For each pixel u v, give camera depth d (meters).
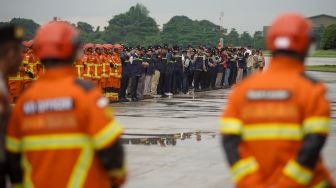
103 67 51.34
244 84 9.41
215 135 31.20
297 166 8.67
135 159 23.89
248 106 9.21
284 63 9.23
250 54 85.00
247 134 9.21
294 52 9.23
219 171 21.69
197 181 20.05
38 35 9.23
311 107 8.88
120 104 50.59
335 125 35.34
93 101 8.88
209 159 24.06
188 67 67.75
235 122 9.30
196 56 69.88
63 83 9.05
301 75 9.19
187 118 39.44
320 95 8.93
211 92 68.12
